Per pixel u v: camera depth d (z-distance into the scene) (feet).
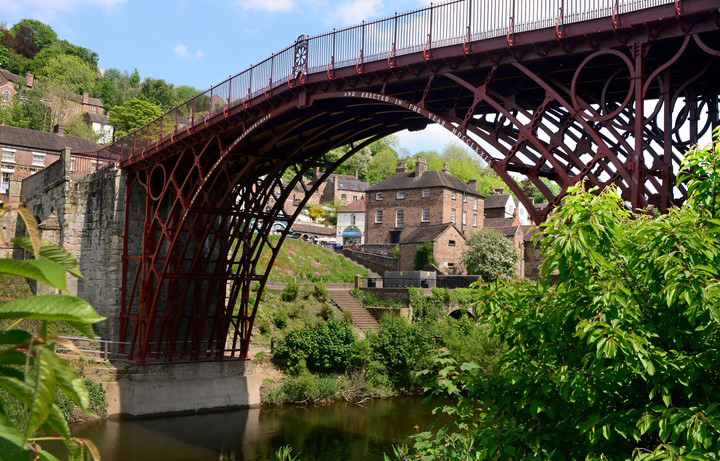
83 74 321.73
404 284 142.00
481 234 167.32
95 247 95.61
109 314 90.79
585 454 22.27
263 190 82.33
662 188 37.78
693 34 37.73
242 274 87.71
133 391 84.12
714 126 42.83
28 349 7.16
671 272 19.22
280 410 92.12
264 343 107.24
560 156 45.98
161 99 359.66
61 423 8.11
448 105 60.29
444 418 87.66
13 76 278.26
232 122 70.54
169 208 94.58
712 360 20.08
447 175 205.26
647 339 20.83
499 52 46.98
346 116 68.28
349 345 106.63
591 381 20.86
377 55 55.16
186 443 72.08
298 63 62.08
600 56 43.83
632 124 42.42
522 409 23.98
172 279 83.41
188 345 95.04
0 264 7.21
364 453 69.92
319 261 167.73
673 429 19.43
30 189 123.44
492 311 25.05
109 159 98.89
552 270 23.25
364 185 323.57
